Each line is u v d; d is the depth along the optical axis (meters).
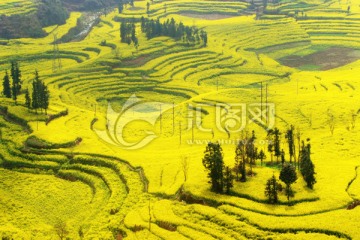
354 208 118.44
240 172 134.62
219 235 112.88
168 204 129.50
